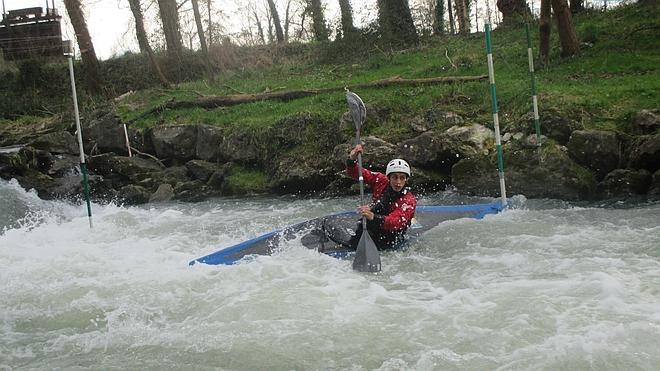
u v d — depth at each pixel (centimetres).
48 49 2427
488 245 632
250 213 993
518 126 996
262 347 434
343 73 1733
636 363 367
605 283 481
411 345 420
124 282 593
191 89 1850
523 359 384
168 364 423
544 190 873
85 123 1547
